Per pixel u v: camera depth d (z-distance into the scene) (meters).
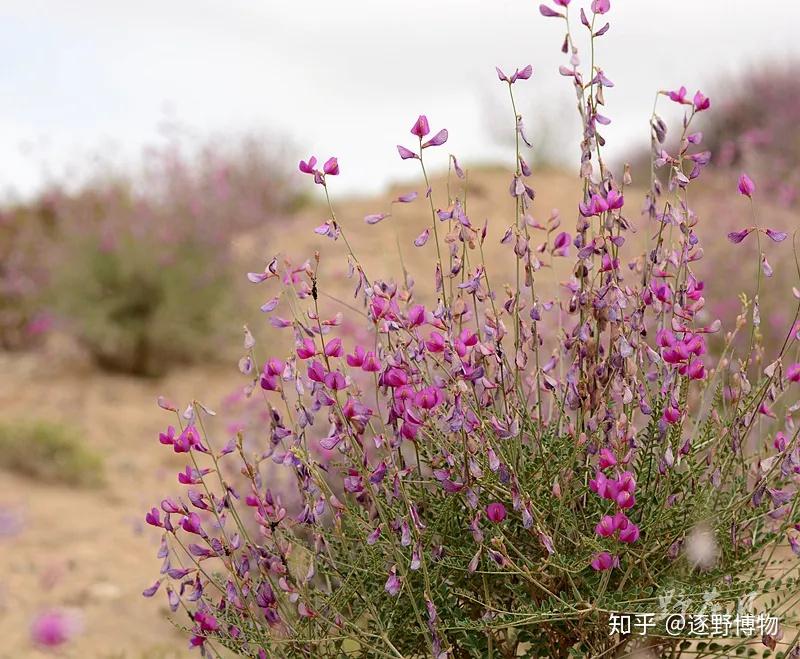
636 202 8.08
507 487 1.95
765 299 5.91
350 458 2.07
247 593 2.03
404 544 1.87
